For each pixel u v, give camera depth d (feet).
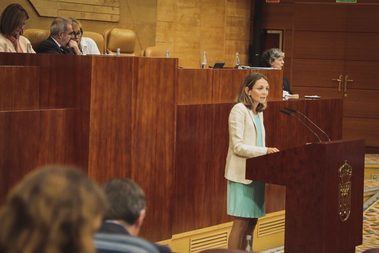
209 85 33.45
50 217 8.08
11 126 23.31
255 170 26.61
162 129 29.01
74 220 8.14
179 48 58.23
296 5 65.77
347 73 65.46
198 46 59.52
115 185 13.37
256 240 36.45
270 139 36.50
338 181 25.99
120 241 10.87
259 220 36.60
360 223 27.61
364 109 65.26
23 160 23.81
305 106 38.91
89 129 25.80
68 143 25.53
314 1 65.51
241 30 62.59
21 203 8.16
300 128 38.70
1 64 27.76
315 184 25.36
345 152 26.25
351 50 65.46
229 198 28.22
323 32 65.67
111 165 26.89
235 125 27.58
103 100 26.25
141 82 27.81
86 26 50.44
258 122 28.04
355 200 27.14
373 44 65.10
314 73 65.77
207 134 32.94
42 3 46.83
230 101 34.68
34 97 26.09
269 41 65.62
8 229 8.10
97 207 8.41
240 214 27.89
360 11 65.16
